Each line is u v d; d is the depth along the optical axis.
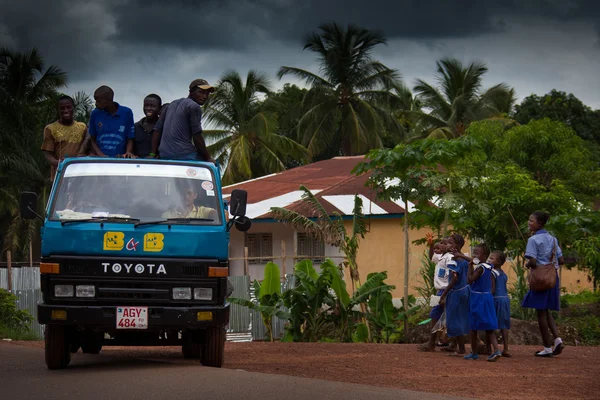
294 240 25.95
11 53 38.47
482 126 22.92
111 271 8.36
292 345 12.55
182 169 9.05
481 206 17.69
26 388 7.12
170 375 7.83
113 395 6.68
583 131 42.19
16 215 36.22
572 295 22.03
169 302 8.41
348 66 44.06
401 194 17.39
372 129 43.88
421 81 45.78
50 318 8.26
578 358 10.05
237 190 8.79
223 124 43.81
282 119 46.53
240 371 8.21
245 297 19.14
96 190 8.79
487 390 7.41
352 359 9.99
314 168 34.06
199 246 8.51
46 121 37.81
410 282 25.83
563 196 18.22
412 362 9.59
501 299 10.22
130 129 10.24
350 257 17.97
